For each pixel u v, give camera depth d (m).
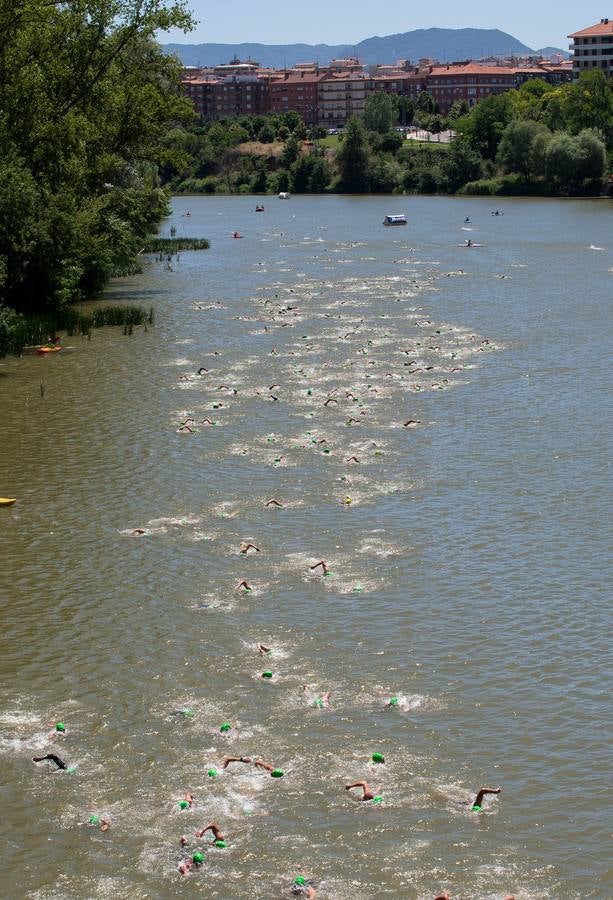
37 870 21.88
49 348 65.94
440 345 65.00
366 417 50.34
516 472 42.50
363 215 164.88
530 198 189.38
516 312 75.19
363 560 35.00
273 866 21.86
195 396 54.62
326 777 24.44
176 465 44.12
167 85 93.69
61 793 24.06
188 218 166.00
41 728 26.38
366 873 21.61
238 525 37.88
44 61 76.62
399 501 39.81
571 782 24.06
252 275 98.38
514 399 52.72
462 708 26.88
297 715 26.73
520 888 21.14
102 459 45.00
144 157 88.56
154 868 21.91
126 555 35.59
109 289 90.31
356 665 28.86
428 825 22.88
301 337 68.50
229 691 27.80
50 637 30.47
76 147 77.25
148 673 28.64
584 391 53.72
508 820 22.95
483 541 36.25
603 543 35.91
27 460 45.00
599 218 147.38
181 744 25.70
